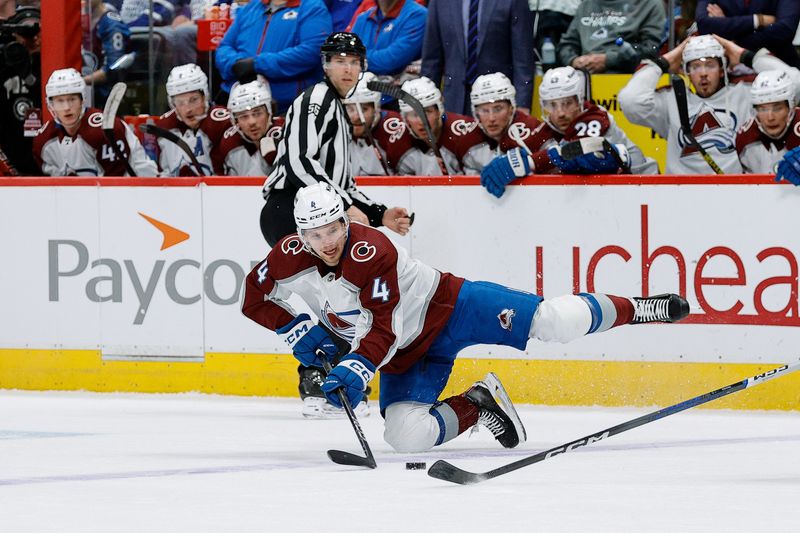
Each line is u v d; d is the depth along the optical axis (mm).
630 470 16000
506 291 17422
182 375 25922
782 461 16812
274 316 18188
